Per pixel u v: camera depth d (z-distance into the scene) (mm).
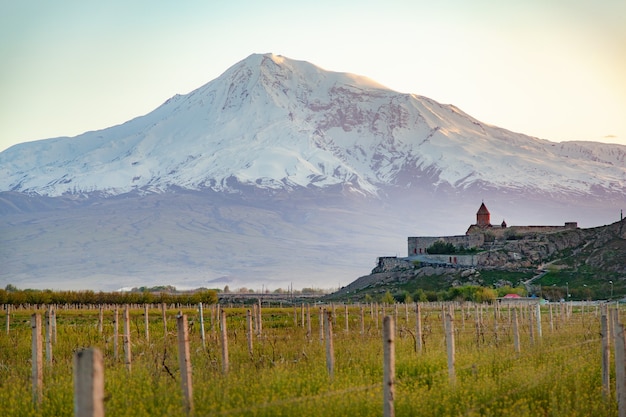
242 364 40781
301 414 27422
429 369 37781
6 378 38656
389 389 26172
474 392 31438
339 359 42406
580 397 31172
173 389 31781
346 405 28469
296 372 36062
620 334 29531
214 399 29453
